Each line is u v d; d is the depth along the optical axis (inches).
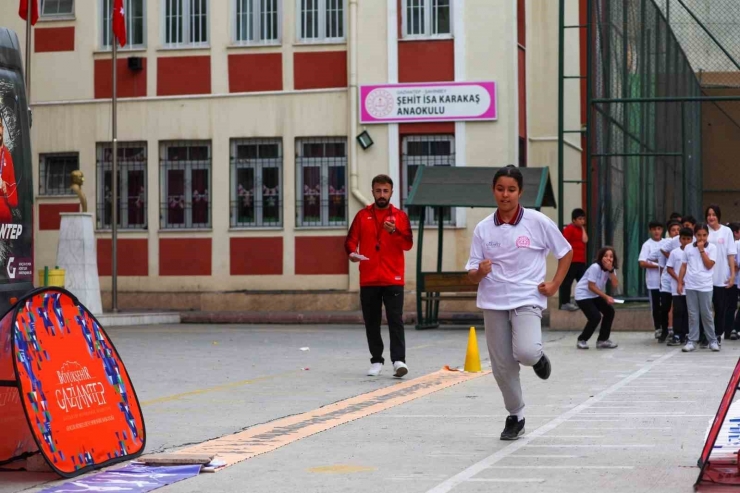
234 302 1173.7
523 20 1206.3
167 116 1197.1
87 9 1214.3
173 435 405.4
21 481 319.9
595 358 730.8
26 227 398.6
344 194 1163.3
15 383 317.4
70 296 348.8
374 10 1146.7
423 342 861.2
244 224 1186.0
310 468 337.1
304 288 1165.7
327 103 1162.6
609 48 986.1
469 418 445.7
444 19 1138.7
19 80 404.5
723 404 296.0
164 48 1198.3
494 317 378.3
